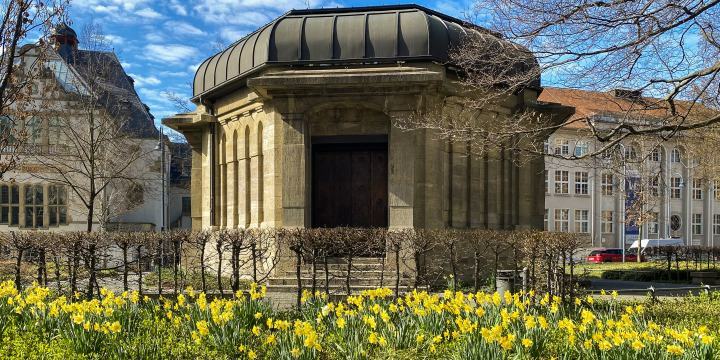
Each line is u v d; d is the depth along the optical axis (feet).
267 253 62.49
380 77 60.59
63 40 157.79
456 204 66.03
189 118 80.18
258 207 69.05
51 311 34.12
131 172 167.22
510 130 59.62
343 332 31.76
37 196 160.66
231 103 74.54
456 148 66.33
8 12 59.36
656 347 28.40
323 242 50.34
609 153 57.72
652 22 45.21
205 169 81.10
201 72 81.10
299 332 28.27
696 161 127.85
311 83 61.36
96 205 151.23
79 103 126.52
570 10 45.27
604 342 27.63
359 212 67.56
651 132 50.93
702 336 27.94
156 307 37.63
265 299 53.36
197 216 82.07
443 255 61.26
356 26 64.64
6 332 33.81
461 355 28.22
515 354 28.81
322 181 68.28
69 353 30.17
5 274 62.18
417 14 64.69
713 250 104.01
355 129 66.03
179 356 30.25
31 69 65.26
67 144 125.59
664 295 65.46
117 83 175.11
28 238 52.60
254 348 31.24
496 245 57.11
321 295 39.45
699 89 57.31
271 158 65.77
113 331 31.37
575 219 226.38
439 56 63.46
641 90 49.88
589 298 45.55
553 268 49.90
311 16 66.85
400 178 61.57
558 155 54.54
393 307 33.45
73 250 50.85
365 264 61.57
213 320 33.22
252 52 68.33
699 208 252.62
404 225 61.05
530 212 74.02
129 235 55.77
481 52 56.03
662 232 239.09
